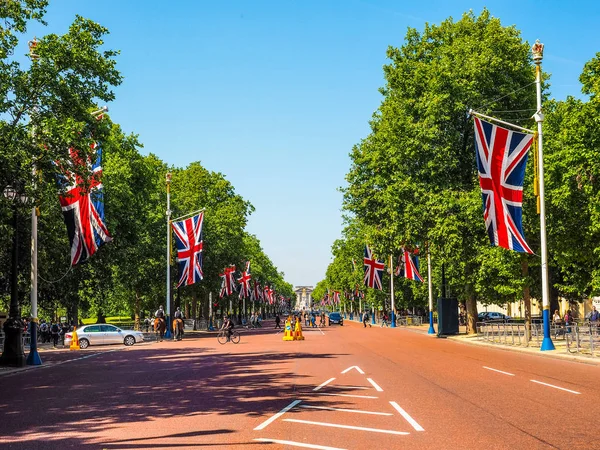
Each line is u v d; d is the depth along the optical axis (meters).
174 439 9.85
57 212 38.69
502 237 27.09
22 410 13.98
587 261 32.59
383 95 53.28
